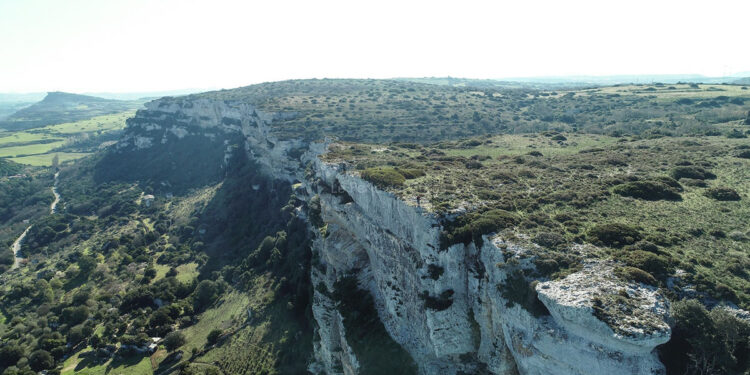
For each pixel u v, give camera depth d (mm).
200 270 87188
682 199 36312
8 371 61156
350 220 47656
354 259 47812
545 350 24016
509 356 29203
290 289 65438
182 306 74188
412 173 45781
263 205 102500
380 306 43406
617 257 26734
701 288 23781
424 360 35562
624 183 40156
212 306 73625
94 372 60438
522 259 27469
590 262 26531
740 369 20953
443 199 37219
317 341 50812
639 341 20438
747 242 28078
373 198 42438
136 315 73250
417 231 34594
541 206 36219
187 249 96562
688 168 42469
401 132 103062
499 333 29672
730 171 42094
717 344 21203
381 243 41406
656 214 33250
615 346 21281
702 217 32219
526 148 66438
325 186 53844
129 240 103375
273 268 74938
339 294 46562
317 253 57094
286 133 104562
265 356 55719
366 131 103875
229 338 61812
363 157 58750
